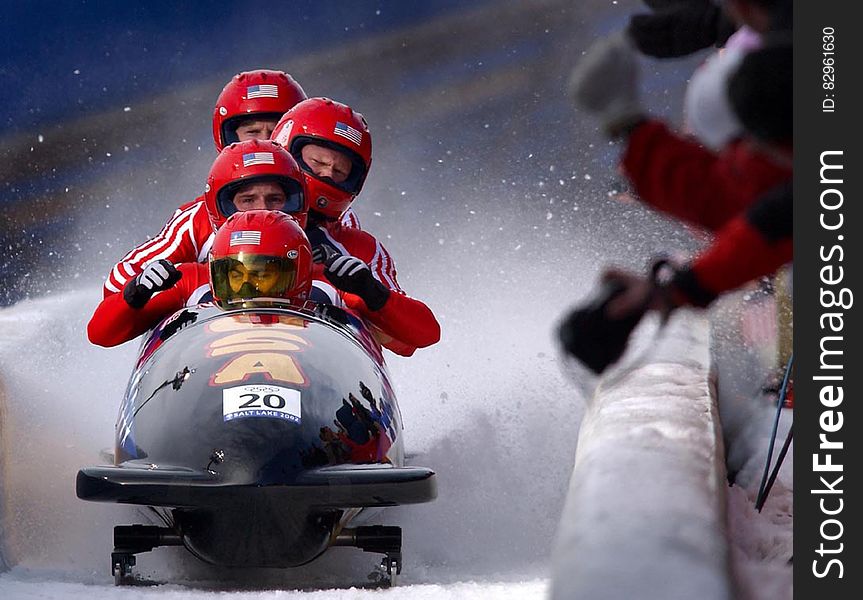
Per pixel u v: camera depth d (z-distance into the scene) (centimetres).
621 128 1029
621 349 917
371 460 2086
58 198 6250
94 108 7044
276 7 7456
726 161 1015
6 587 1783
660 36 1323
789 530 1515
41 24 7262
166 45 7312
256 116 3256
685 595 892
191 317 2333
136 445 2050
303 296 2405
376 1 7619
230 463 1914
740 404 2042
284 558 1953
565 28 7050
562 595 912
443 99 6788
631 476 1145
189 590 1802
